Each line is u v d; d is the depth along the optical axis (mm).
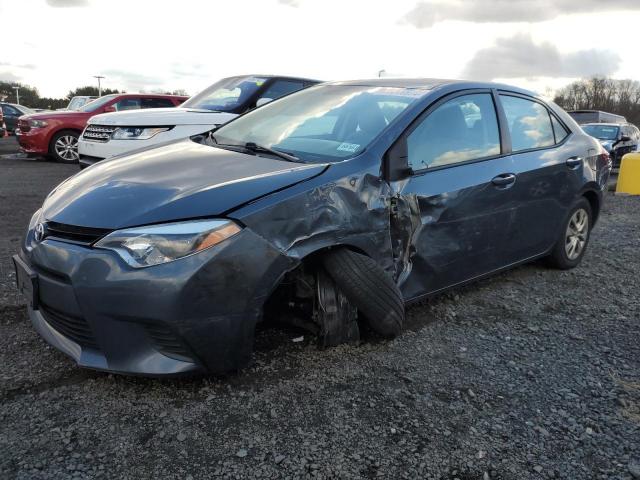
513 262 4148
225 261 2447
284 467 2197
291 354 3074
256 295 2553
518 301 4113
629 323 3805
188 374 2514
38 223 2797
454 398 2744
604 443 2455
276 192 2660
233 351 2562
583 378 3010
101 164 3350
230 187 2646
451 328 3564
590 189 4797
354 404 2639
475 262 3723
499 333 3535
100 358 2514
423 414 2596
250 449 2291
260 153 3289
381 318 2980
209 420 2463
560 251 4684
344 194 2875
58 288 2510
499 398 2770
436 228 3355
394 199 3109
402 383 2848
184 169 2965
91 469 2139
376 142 3160
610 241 6254
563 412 2674
